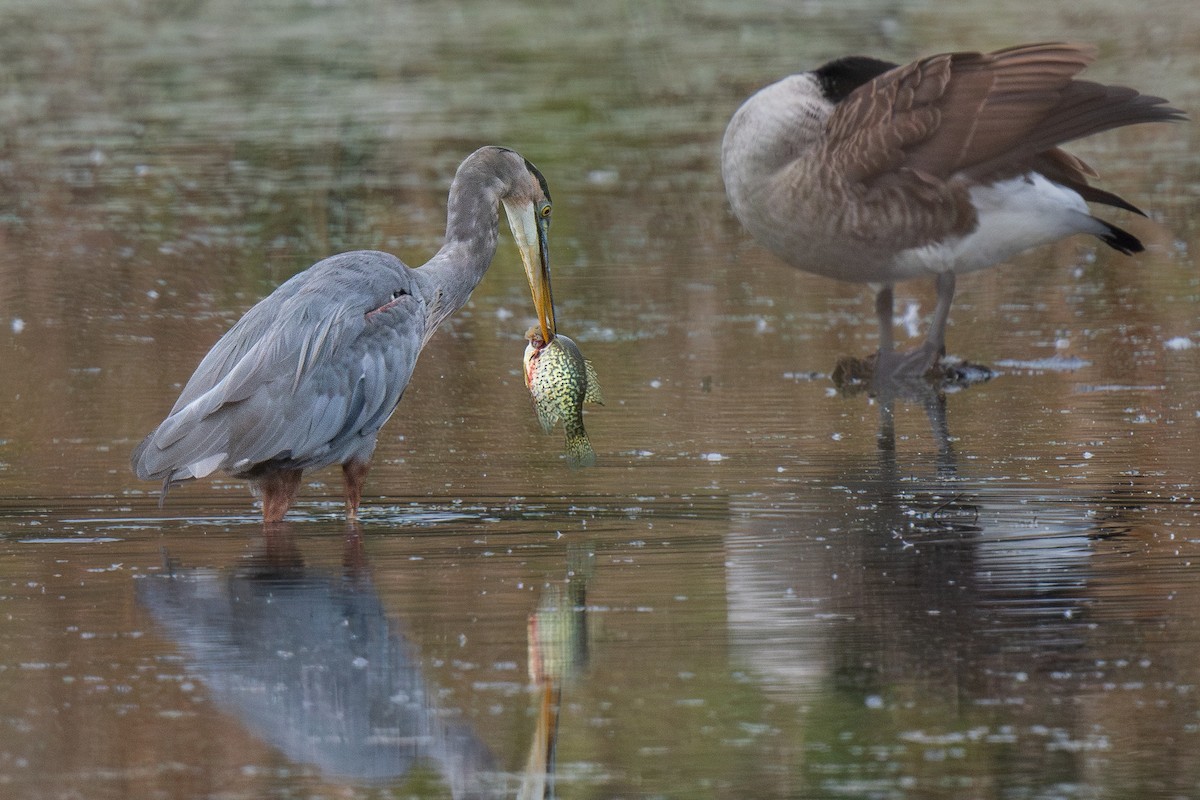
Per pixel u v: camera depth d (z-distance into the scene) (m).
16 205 24.33
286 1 43.62
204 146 28.09
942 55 16.56
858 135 16.66
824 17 40.56
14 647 8.64
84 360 16.83
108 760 7.31
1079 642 8.61
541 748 7.39
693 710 7.80
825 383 16.14
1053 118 16.44
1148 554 10.19
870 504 11.55
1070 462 12.79
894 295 20.28
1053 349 17.50
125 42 38.16
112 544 10.65
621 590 9.55
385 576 9.89
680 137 29.38
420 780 7.16
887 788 7.00
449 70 34.91
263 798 6.98
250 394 10.91
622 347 17.64
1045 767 7.16
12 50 36.88
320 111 30.73
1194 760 7.21
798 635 8.76
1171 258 21.47
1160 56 35.31
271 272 20.80
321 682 8.18
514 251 22.36
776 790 7.00
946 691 7.99
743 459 13.00
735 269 21.39
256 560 10.26
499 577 9.84
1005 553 10.26
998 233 16.78
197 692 8.06
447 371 16.61
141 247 21.98
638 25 40.47
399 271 12.02
